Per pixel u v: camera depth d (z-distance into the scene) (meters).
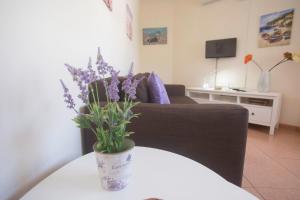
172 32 4.06
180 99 2.54
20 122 0.69
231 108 1.07
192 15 3.77
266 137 2.53
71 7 1.05
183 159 0.75
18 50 0.67
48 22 0.84
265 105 2.76
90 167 0.71
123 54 2.51
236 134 1.08
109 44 1.84
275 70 2.92
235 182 1.15
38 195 0.56
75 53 1.11
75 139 1.11
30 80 0.73
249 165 1.80
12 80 0.65
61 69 0.95
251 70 3.18
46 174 0.85
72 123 1.06
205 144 1.11
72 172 0.67
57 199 0.54
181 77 4.07
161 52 4.13
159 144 1.14
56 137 0.92
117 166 0.56
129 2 2.92
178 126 1.11
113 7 1.99
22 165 0.71
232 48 3.27
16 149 0.68
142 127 1.13
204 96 3.62
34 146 0.77
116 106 0.61
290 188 1.48
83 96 0.60
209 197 0.53
